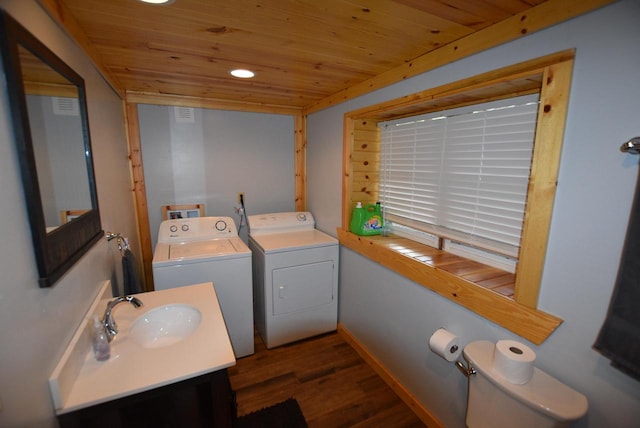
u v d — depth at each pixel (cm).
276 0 106
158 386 97
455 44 141
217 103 273
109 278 155
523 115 141
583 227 100
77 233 107
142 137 254
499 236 158
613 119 92
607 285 95
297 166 319
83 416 90
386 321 209
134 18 119
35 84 82
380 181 249
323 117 274
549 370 113
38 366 77
